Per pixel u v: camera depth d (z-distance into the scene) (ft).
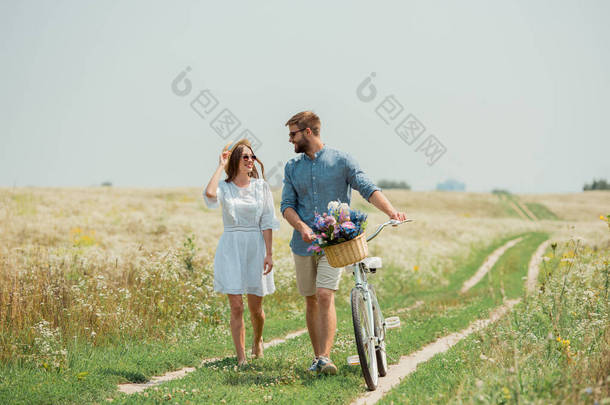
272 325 70.18
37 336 46.62
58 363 42.32
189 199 346.74
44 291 58.18
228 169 45.60
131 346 52.29
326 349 39.83
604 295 52.06
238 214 44.75
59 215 196.24
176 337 58.65
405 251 167.02
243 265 44.86
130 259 84.48
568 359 34.94
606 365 32.24
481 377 32.37
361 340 36.17
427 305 90.94
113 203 262.06
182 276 73.82
